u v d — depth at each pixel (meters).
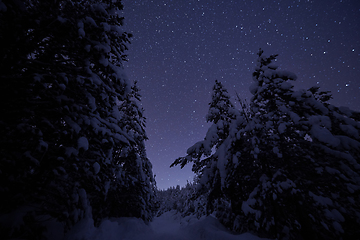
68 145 4.08
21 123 3.25
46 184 3.79
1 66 3.29
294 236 5.98
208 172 8.60
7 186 3.10
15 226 3.03
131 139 5.23
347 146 5.71
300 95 6.88
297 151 6.74
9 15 3.00
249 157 7.43
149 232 7.43
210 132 8.57
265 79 7.73
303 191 5.90
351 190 5.36
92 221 5.33
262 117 7.57
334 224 5.09
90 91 4.54
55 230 4.05
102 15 4.31
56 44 4.20
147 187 12.51
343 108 6.87
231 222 8.10
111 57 5.31
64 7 3.95
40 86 3.24
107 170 6.29
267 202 6.52
